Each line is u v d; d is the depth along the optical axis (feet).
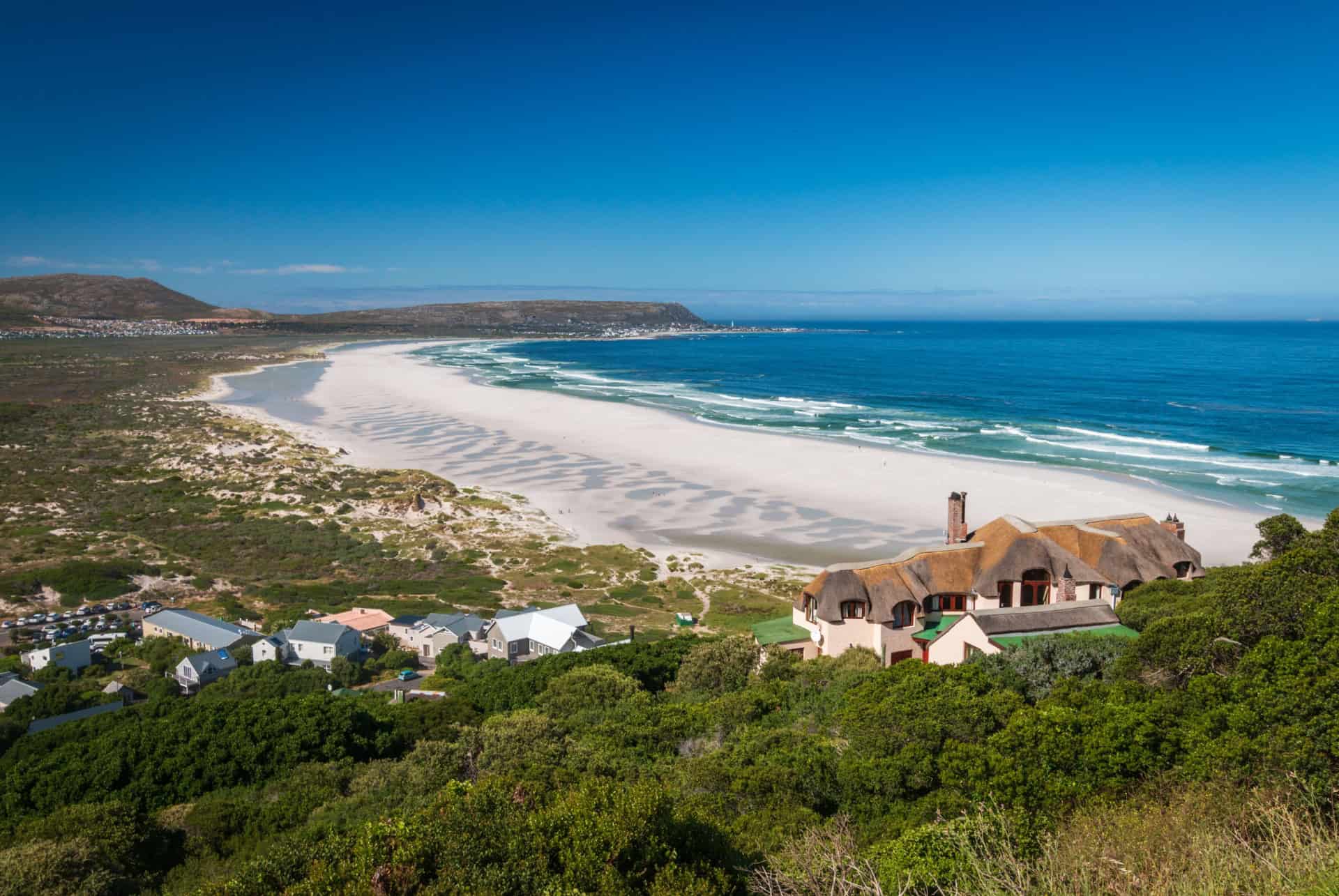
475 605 211.61
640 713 117.91
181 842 93.20
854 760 81.66
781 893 54.65
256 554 253.65
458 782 76.74
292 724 120.88
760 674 134.82
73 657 177.68
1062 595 141.79
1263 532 137.49
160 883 85.10
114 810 91.86
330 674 174.50
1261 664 75.46
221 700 139.95
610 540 265.13
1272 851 43.24
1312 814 53.93
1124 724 73.20
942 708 83.87
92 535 267.59
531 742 104.73
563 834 58.34
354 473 353.10
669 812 62.39
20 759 126.00
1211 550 224.94
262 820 97.91
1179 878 42.96
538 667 156.15
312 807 100.78
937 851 54.49
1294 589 87.10
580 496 313.32
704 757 93.86
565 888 52.80
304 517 290.15
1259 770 61.77
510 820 60.23
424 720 134.82
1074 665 107.76
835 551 247.29
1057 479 307.78
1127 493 286.46
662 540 263.90
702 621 199.11
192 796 108.88
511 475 348.18
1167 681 92.89
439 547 261.44
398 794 98.43
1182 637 93.76
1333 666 70.44
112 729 132.98
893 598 139.44
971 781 73.61
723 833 67.10
